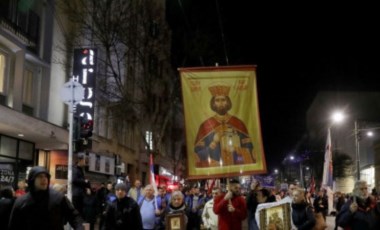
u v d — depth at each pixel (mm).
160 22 35562
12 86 22703
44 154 26297
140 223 9672
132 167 40719
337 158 63281
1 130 21234
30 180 5727
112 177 33688
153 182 15383
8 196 9383
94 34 28484
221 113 9820
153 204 11625
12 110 19891
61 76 27500
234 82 9906
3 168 22141
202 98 9844
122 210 9531
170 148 58344
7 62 22438
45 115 25672
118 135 36438
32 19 24984
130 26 30078
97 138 31188
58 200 5781
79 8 28562
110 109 32125
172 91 37594
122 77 33812
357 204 9383
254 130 9789
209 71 9922
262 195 12211
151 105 31969
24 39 23000
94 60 27016
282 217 9992
